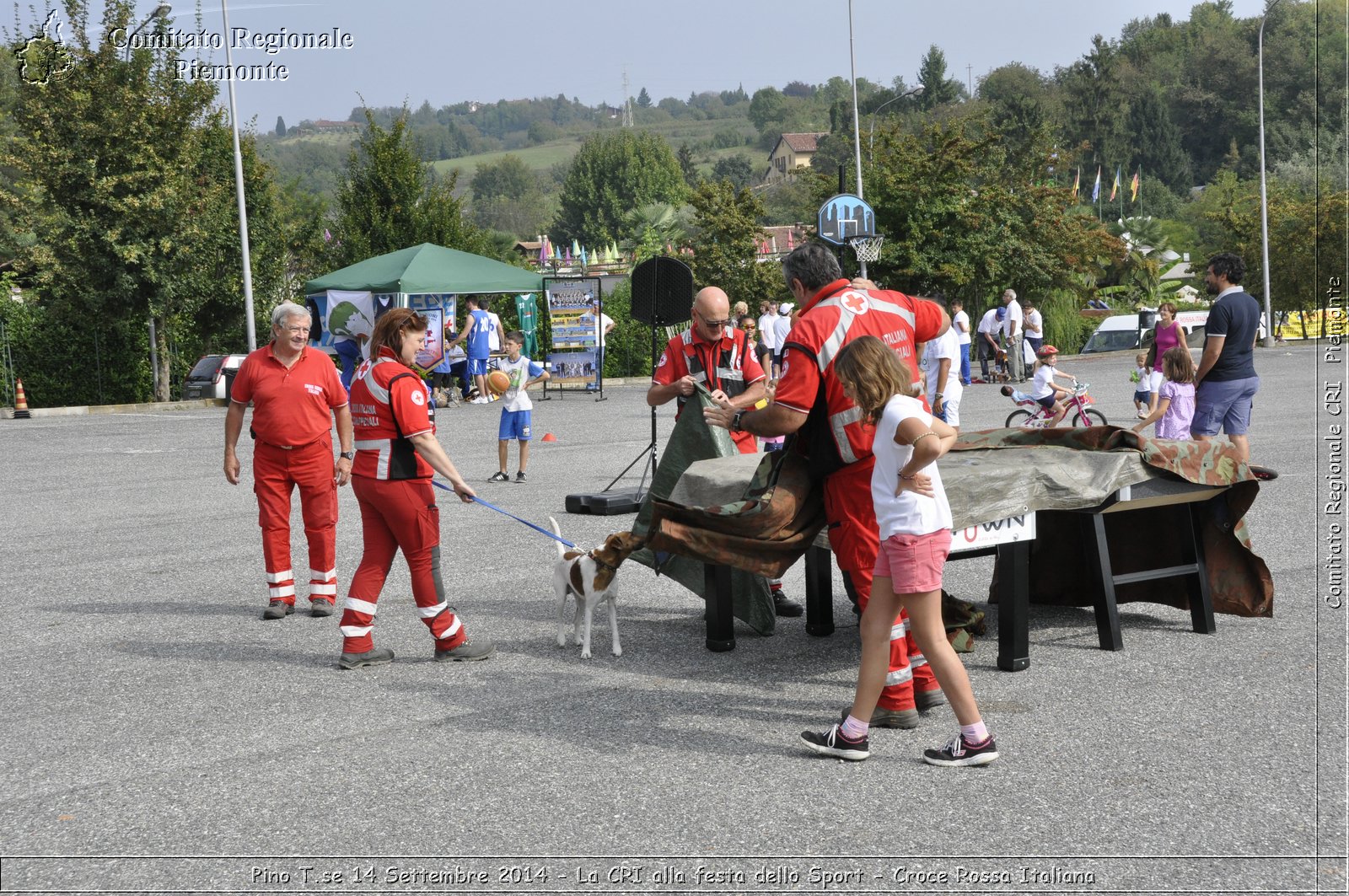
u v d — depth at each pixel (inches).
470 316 960.9
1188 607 255.0
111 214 1063.6
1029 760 182.5
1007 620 228.2
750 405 268.5
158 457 642.8
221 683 235.1
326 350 1011.9
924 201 1294.3
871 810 165.8
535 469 547.5
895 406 179.0
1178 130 4220.0
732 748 191.6
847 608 287.7
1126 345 1334.9
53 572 347.9
